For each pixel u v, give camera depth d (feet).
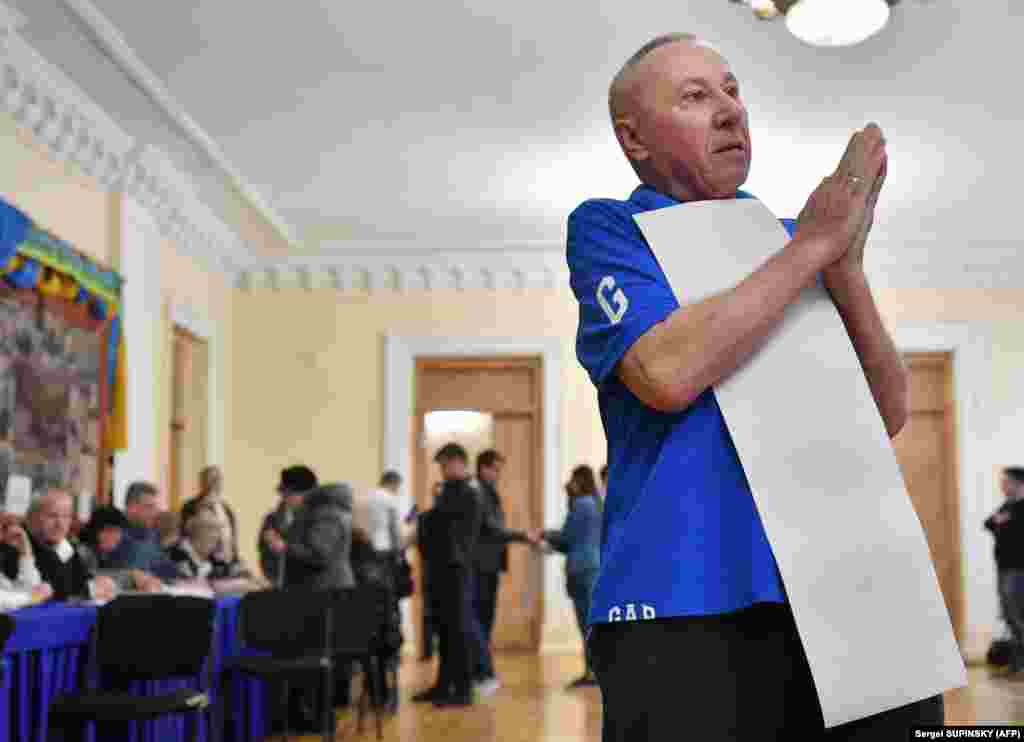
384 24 19.21
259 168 27.22
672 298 3.53
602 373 3.58
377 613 19.98
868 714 3.23
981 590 33.81
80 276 22.56
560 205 30.42
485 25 19.26
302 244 34.22
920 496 35.06
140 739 15.55
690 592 3.34
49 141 21.62
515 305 35.09
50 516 16.93
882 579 3.34
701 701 3.32
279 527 25.84
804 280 3.38
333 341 35.24
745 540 3.36
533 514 34.88
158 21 19.06
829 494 3.38
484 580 26.17
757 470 3.37
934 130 24.57
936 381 35.32
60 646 14.16
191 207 29.09
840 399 3.48
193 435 32.63
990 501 34.12
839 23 15.14
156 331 27.68
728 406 3.43
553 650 34.09
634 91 3.88
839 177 3.47
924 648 3.33
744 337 3.31
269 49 20.22
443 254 34.76
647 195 3.84
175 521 23.41
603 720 3.56
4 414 19.76
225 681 18.88
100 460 23.80
